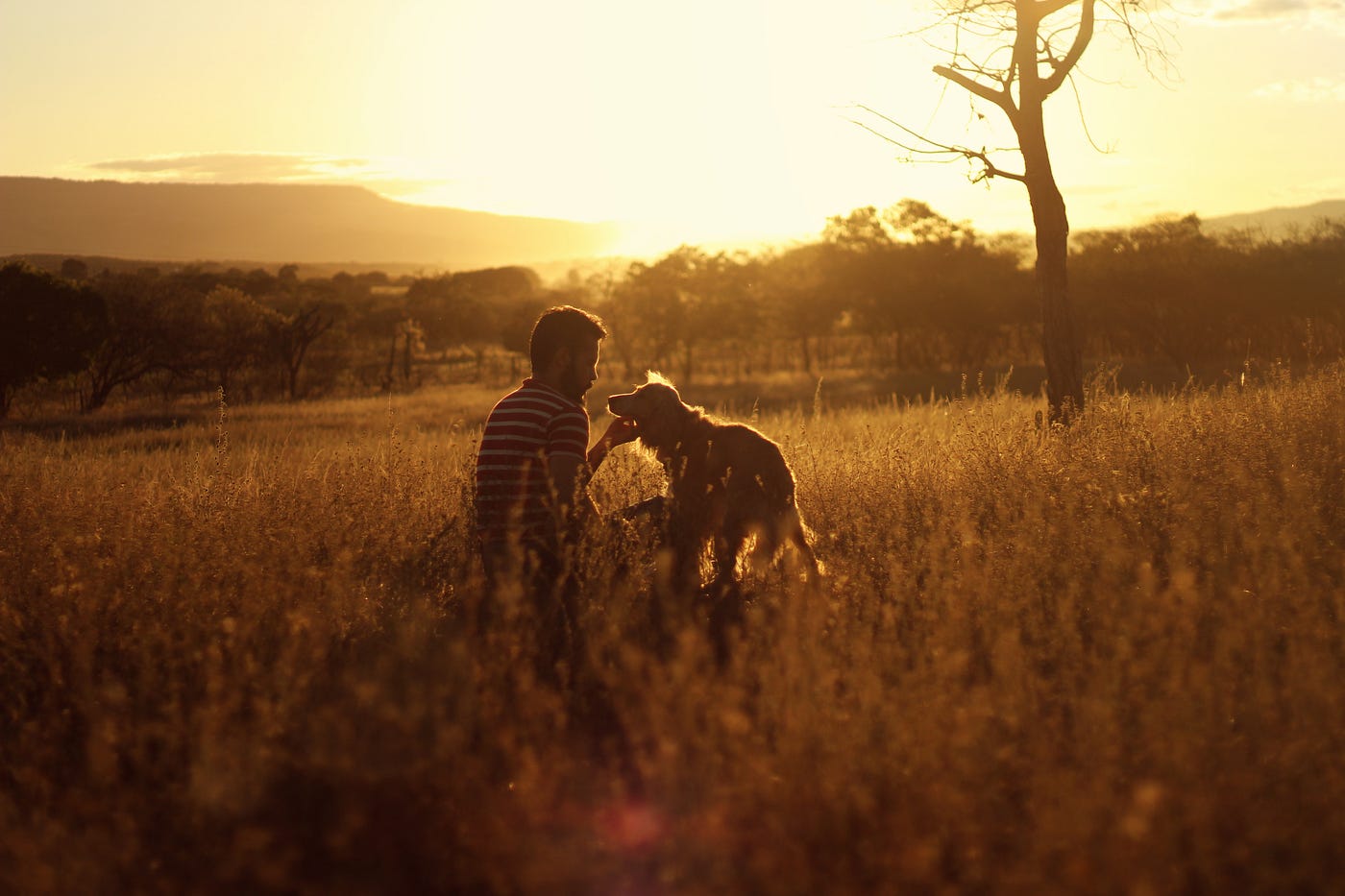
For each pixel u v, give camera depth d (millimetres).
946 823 2447
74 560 4551
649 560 4551
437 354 91812
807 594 4133
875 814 2510
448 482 6266
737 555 4633
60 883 2379
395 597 4359
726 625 4105
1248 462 5961
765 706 2939
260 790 2691
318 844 2619
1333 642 3529
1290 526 4633
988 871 2338
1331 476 5922
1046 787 2500
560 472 4496
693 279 69625
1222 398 8961
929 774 2557
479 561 4691
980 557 4480
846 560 4844
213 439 19453
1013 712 2832
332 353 56000
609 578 4008
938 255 62156
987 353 63969
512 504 4566
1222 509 5035
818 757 2629
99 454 10242
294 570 4219
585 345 4805
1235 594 3648
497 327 104375
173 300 50438
